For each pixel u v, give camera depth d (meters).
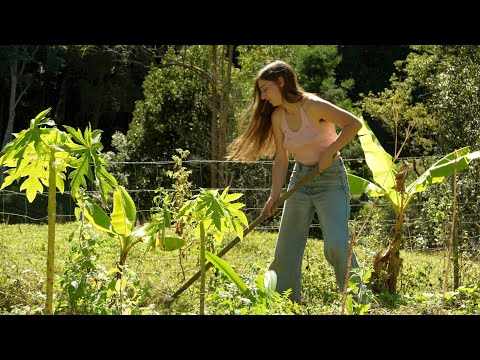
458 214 8.43
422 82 22.08
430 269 8.26
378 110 22.97
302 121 5.80
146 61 30.48
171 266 7.86
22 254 8.45
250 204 13.34
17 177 3.87
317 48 22.52
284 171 6.05
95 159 3.72
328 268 7.96
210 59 21.91
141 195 16.84
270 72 5.75
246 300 4.34
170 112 21.80
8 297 5.92
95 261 5.02
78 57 31.84
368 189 7.98
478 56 20.48
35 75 31.36
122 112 33.75
